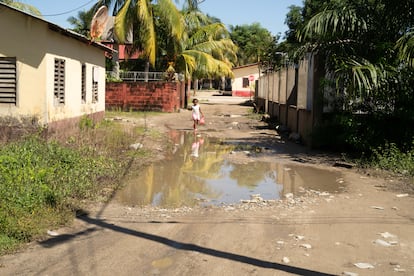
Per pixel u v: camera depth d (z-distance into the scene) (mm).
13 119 12203
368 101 11664
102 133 15016
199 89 75312
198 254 5148
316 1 24438
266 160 11891
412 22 11148
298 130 16438
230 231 5984
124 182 8938
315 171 10438
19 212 6141
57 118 13469
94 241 5574
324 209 7109
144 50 27062
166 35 27844
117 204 7410
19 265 4801
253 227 6160
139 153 12164
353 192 8320
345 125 11719
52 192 7008
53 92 13125
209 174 10109
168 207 7320
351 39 11695
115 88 26969
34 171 7941
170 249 5312
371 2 11609
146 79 28031
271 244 5480
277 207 7262
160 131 18000
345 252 5227
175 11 25297
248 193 8414
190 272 4641
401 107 11133
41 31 12359
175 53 28688
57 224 6109
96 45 16938
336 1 11844
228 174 10133
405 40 9938
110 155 11219
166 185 8930
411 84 10930
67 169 8625
